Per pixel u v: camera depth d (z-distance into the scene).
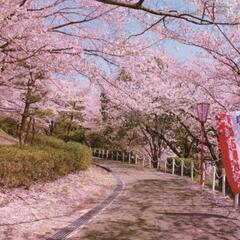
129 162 32.12
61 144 19.78
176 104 23.16
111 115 30.52
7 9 7.89
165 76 22.02
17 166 10.84
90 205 11.58
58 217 9.47
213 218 9.72
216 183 16.83
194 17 7.01
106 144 40.28
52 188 12.79
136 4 6.48
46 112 18.30
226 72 15.55
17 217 8.91
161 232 8.16
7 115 19.05
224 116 10.65
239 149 10.54
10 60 9.34
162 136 28.30
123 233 7.98
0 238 7.30
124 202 11.99
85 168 19.22
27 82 13.04
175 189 15.21
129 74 11.28
